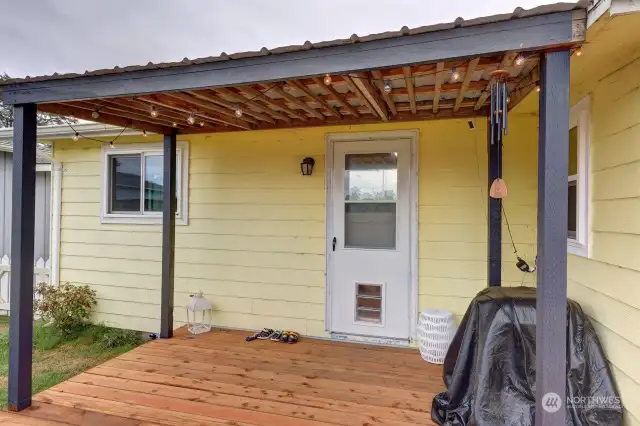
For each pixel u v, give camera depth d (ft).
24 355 8.52
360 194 12.78
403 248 12.38
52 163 16.62
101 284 16.05
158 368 10.52
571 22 5.42
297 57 6.71
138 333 15.55
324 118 12.39
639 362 5.95
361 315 12.85
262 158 13.78
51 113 9.62
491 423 6.89
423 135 12.17
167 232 13.16
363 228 12.80
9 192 22.45
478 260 11.84
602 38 5.67
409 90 8.68
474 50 5.80
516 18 5.56
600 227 7.29
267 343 12.53
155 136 15.28
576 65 6.93
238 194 14.08
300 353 11.62
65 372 12.46
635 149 6.12
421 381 9.66
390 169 12.49
